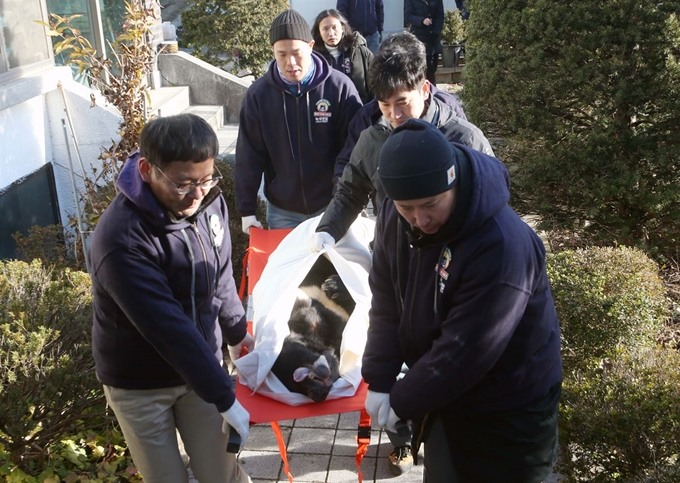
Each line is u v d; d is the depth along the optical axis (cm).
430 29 1029
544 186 520
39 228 476
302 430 367
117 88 471
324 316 297
